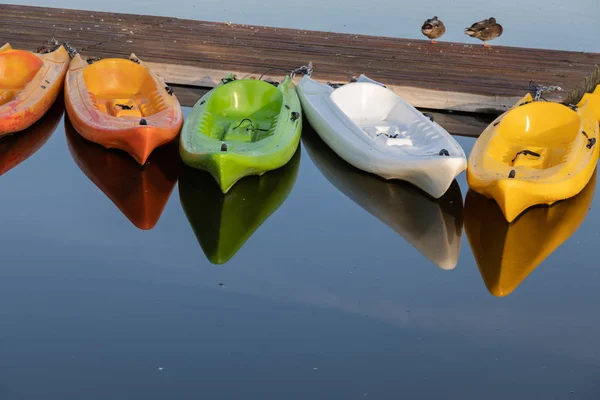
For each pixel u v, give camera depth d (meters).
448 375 5.98
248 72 8.30
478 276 6.63
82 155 7.52
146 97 7.82
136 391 5.84
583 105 7.74
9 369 5.92
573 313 6.36
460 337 6.19
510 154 7.32
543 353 6.10
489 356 6.08
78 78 7.82
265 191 7.36
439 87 8.15
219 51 8.61
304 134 7.94
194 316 6.27
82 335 6.12
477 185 6.92
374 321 6.28
